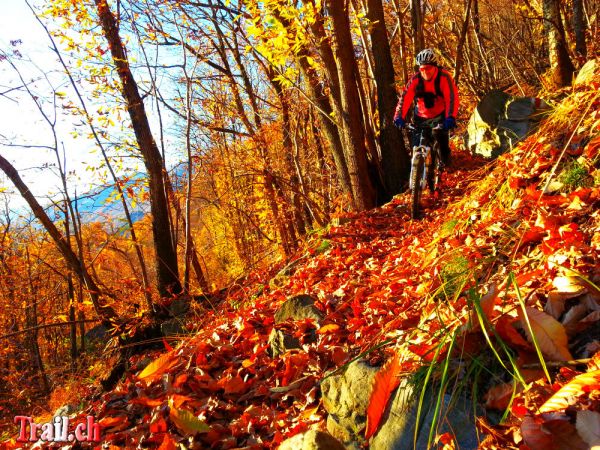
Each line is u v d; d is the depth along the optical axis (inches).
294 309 154.4
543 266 99.9
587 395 62.9
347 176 352.2
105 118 387.2
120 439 131.7
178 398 129.3
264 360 144.2
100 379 315.3
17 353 643.5
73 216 373.7
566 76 370.3
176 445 114.7
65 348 892.6
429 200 271.4
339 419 98.0
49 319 733.3
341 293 167.5
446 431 76.6
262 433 115.0
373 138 351.6
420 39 398.0
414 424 81.4
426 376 80.0
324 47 316.8
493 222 145.1
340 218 295.9
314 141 544.7
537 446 59.7
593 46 444.1
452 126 239.8
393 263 187.2
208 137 552.7
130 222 401.4
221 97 556.1
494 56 682.2
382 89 349.4
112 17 360.8
